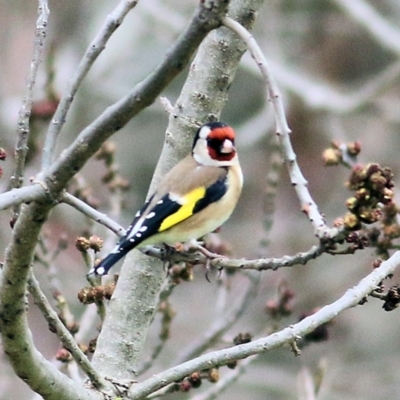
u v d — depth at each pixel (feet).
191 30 18.90
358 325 64.39
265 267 23.11
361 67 71.72
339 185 69.05
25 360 22.24
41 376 22.65
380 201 20.38
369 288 24.11
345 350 63.21
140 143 72.08
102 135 20.15
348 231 20.51
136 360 28.81
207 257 26.94
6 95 65.77
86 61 22.77
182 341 59.93
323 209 68.49
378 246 25.80
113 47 66.33
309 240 67.36
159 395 29.19
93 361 28.58
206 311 62.90
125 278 29.30
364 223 20.88
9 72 67.21
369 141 70.44
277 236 67.67
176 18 62.23
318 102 60.03
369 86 63.46
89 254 28.14
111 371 28.32
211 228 29.55
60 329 23.54
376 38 59.62
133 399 24.62
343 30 70.90
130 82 70.08
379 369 62.28
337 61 71.77
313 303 63.21
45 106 37.70
